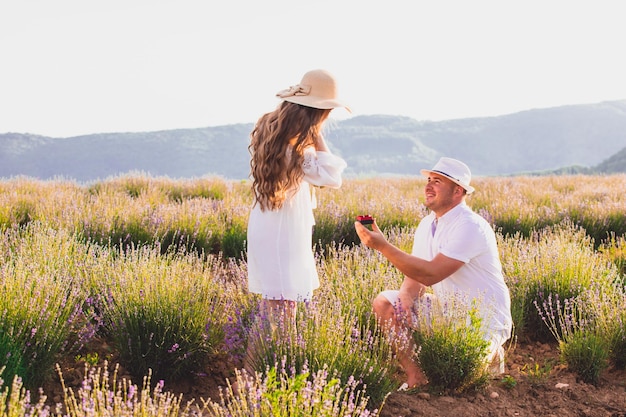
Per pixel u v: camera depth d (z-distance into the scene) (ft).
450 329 12.66
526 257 19.33
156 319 12.91
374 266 17.89
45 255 16.39
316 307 12.74
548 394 12.69
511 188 48.57
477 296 13.39
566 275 17.69
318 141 12.49
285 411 9.11
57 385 12.00
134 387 9.12
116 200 30.22
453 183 13.30
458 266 13.01
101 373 12.64
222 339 14.24
